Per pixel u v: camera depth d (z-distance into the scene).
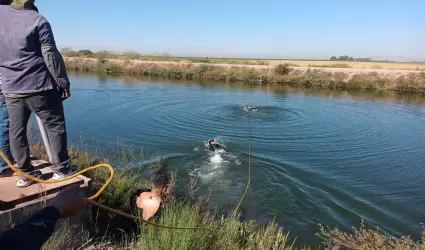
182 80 36.72
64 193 1.53
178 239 3.87
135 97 22.73
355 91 31.36
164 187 5.71
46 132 4.36
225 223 5.48
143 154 10.72
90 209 4.30
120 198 5.95
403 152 12.33
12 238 1.21
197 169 9.81
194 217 4.68
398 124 17.12
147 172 8.76
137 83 31.89
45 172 4.32
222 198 8.12
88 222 4.27
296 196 8.45
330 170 10.23
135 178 7.48
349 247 6.10
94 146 11.38
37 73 3.70
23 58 3.60
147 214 4.99
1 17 3.54
